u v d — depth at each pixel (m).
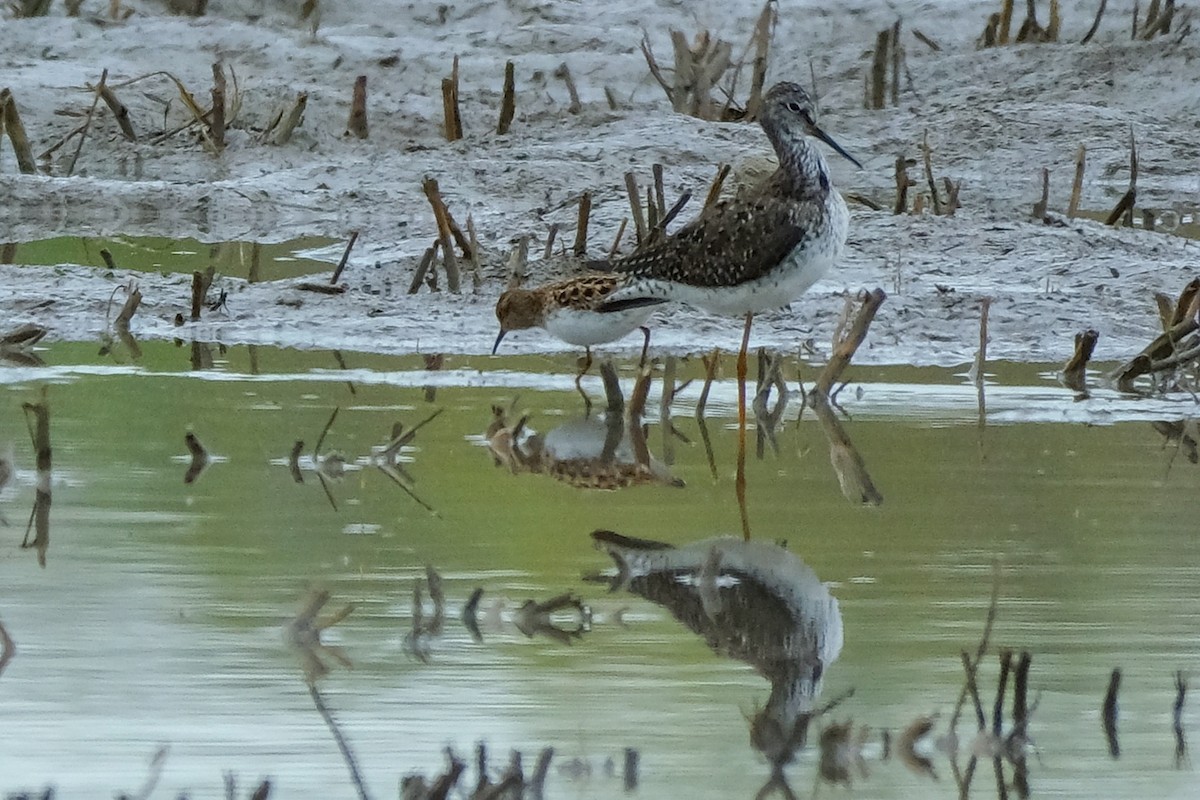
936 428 13.02
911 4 31.08
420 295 17.19
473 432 12.80
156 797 6.75
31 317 16.27
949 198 20.47
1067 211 21.58
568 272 17.48
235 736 7.36
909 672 8.18
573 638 8.59
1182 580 9.47
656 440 12.72
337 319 16.48
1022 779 7.08
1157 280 17.59
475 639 8.57
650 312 14.85
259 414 13.16
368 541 10.11
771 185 12.88
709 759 7.23
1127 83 27.28
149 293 17.08
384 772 7.02
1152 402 13.89
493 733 7.45
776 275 12.74
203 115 24.45
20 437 12.31
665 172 21.98
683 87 26.12
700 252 12.86
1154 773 7.14
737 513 10.79
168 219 21.33
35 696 7.73
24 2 29.98
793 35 30.66
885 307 16.56
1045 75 27.77
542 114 25.59
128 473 11.44
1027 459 12.10
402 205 21.44
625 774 7.06
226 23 29.84
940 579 9.50
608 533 10.36
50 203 21.36
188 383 14.12
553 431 12.88
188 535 10.12
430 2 31.28
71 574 9.38
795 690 7.94
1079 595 9.23
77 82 26.58
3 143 24.36
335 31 30.44
